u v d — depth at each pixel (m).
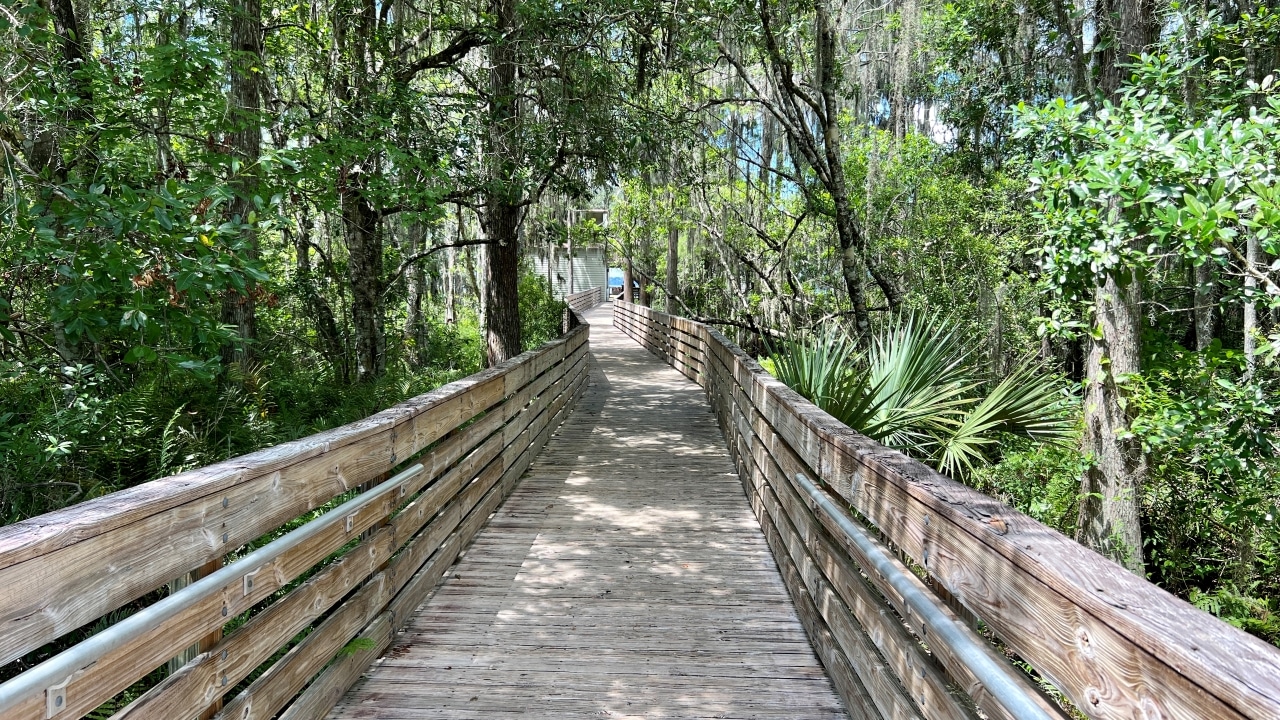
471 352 18.52
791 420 3.57
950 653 1.66
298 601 2.15
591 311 33.44
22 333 4.95
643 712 2.48
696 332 11.42
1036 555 1.30
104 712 2.62
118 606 1.40
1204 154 4.37
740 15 9.31
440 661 2.81
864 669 2.28
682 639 3.02
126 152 5.82
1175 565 7.28
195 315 3.93
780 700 2.56
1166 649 0.95
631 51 9.92
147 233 3.71
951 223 12.84
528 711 2.47
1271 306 5.18
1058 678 1.22
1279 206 3.87
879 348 5.84
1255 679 0.84
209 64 5.34
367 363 9.28
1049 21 10.90
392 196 7.24
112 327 4.32
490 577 3.69
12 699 1.11
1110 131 5.02
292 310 11.05
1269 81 5.08
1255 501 6.33
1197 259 4.52
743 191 17.33
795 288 15.45
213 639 1.75
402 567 3.10
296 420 6.67
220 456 4.91
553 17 8.19
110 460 4.52
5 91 4.41
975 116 13.10
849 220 10.03
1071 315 7.25
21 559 1.17
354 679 2.62
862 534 2.29
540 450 6.64
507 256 11.38
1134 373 6.54
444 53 9.68
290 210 6.63
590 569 3.81
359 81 8.34
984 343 11.04
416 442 3.17
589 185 10.83
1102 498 6.87
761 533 4.41
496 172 8.78
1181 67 6.04
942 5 12.62
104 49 7.40
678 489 5.39
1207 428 5.76
